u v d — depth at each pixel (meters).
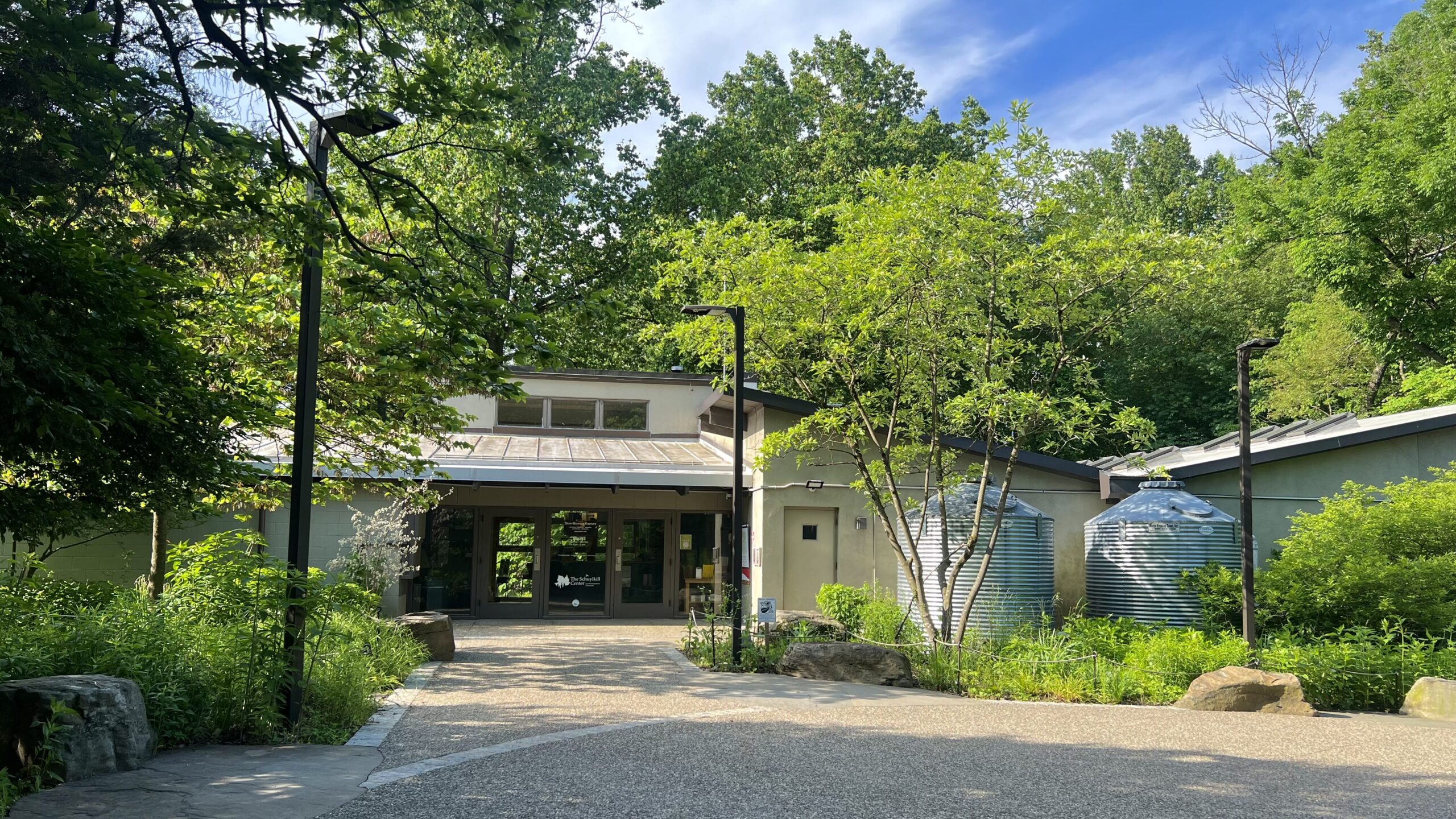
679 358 30.78
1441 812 6.22
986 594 15.59
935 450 14.87
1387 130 25.80
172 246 8.00
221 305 11.21
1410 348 26.62
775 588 18.20
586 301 8.40
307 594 8.57
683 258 15.35
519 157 7.43
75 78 5.70
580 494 21.61
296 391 8.66
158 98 6.32
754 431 19.17
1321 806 6.35
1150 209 45.84
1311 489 17.48
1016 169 13.89
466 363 7.49
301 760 7.27
